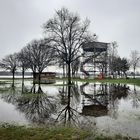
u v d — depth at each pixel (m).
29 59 80.88
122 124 13.48
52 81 73.62
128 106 22.03
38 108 21.25
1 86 55.31
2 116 17.00
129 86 55.56
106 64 102.19
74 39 58.00
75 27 58.09
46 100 27.81
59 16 57.97
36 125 13.51
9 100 27.89
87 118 15.83
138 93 36.94
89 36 58.03
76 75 121.62
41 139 10.34
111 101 26.58
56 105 23.41
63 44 57.66
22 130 11.95
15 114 17.95
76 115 17.27
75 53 58.53
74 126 13.12
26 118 16.12
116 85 60.00
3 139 10.35
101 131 11.76
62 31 57.91
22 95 33.44
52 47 57.41
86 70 100.81
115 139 10.26
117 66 108.69
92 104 24.03
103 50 92.81
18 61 102.25
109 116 16.47
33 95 33.34
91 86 55.28
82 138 10.45
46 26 57.78
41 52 73.50
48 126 13.16
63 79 99.56
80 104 24.12
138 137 10.59
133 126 12.89
